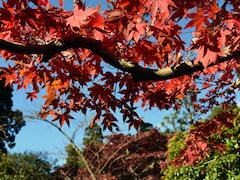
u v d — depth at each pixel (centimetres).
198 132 552
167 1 183
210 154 671
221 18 211
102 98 308
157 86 380
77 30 218
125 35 203
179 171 726
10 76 304
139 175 1591
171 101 336
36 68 291
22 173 1648
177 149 794
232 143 633
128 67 241
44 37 253
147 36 263
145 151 1855
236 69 396
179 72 241
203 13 207
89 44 231
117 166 1583
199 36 227
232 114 534
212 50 203
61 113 334
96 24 211
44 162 1672
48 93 317
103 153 1537
